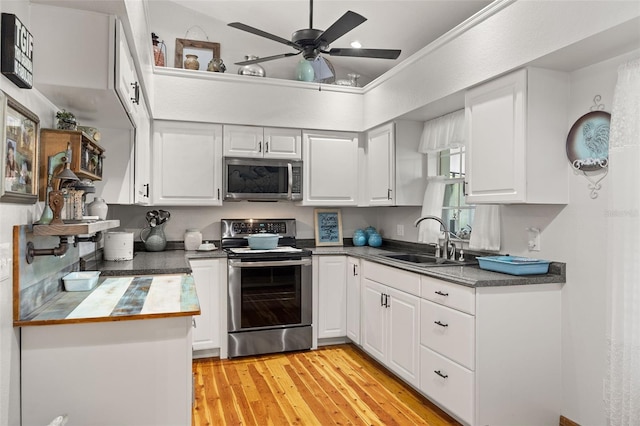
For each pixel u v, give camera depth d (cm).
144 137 319
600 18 191
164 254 365
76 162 182
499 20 249
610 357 207
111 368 157
